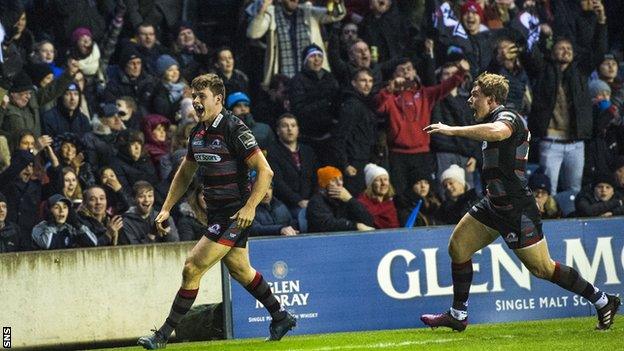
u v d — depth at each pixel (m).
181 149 37.62
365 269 31.17
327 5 44.59
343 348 24.61
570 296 32.41
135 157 37.66
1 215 33.59
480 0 47.44
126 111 39.91
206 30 50.12
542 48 48.38
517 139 24.89
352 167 39.88
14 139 37.00
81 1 43.78
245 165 24.27
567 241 32.53
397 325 31.19
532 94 44.59
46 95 38.75
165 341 25.02
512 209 25.16
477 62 46.12
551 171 44.03
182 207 35.56
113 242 33.75
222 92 24.38
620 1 54.09
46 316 31.05
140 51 42.72
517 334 26.58
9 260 30.81
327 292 30.84
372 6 45.59
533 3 48.34
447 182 38.97
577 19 50.06
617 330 26.39
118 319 31.59
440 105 41.75
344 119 40.09
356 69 42.53
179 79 41.91
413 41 46.03
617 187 42.03
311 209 36.16
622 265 32.94
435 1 46.31
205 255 24.30
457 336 26.64
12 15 41.19
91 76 42.09
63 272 31.25
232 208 24.31
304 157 39.75
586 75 48.28
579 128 43.78
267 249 30.56
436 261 31.67
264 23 43.88
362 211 36.59
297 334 30.48
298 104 41.59
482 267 31.86
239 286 30.33
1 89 37.47
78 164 36.97
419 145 40.84
